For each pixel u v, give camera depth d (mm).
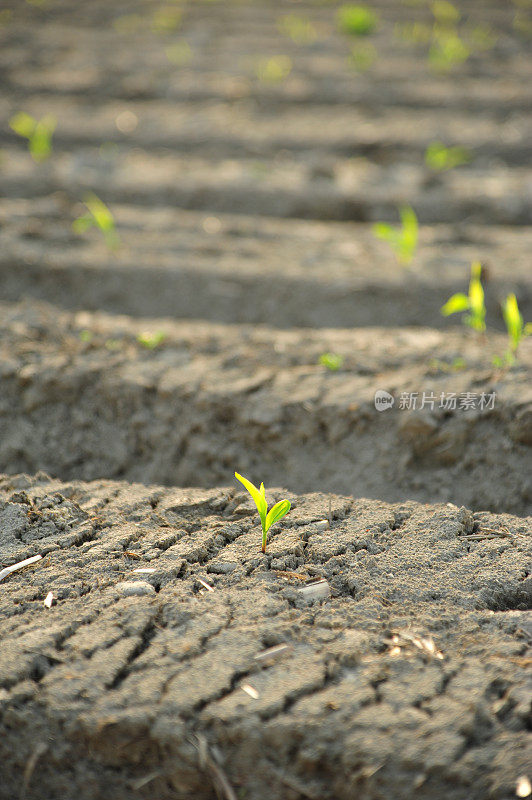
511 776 3967
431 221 5809
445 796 3967
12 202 5734
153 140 7168
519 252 5125
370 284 4715
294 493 4258
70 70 8750
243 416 4297
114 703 4004
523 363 4324
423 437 4270
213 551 4125
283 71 8703
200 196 6039
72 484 4207
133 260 4957
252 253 5152
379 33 9914
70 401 4332
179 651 4031
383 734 3982
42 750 4008
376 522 4152
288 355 4375
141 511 4168
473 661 4023
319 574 4098
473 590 4086
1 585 4086
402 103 7918
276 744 3986
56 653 4031
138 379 4328
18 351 4363
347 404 4285
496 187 6039
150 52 9289
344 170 6477
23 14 10516
